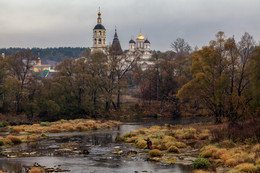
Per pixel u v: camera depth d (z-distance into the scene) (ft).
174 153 98.89
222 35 184.14
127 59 326.85
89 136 149.89
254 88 168.14
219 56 184.03
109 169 78.54
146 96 336.49
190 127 168.25
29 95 247.09
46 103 240.73
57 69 279.90
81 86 270.87
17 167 80.38
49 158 92.22
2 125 195.83
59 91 256.32
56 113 248.93
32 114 240.73
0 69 231.50
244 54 176.96
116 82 297.94
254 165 76.23
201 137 125.49
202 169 77.15
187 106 323.78
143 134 144.97
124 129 188.44
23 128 173.99
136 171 76.38
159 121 247.09
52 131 172.35
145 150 106.22
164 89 328.90
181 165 82.43
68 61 280.92
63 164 84.23
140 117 292.20
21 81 248.52
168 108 318.04
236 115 165.68
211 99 190.90
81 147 113.80
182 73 343.46
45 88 250.16
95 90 284.41
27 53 245.65
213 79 183.32
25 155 96.94
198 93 187.52
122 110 309.01
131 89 462.19
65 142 127.13
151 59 339.57
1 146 113.60
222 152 90.02
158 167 80.38
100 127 194.90
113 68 299.58
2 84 233.35
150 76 336.49
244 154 86.02
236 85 190.19
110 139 137.80
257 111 163.53
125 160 89.45
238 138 106.63
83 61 288.30
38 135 152.87
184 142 119.75
